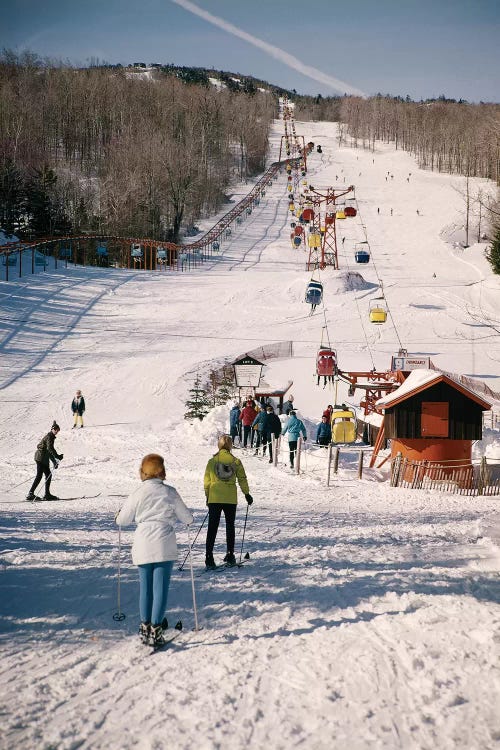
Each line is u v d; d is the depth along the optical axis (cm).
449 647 531
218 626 605
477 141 16100
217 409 3122
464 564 841
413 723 408
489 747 377
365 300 6619
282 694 454
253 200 15462
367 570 805
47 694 456
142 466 607
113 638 576
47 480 1616
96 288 6819
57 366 4419
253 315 6050
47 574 775
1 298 5994
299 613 637
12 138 11769
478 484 1777
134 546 573
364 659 512
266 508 1425
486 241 11400
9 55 16138
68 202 10500
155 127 15288
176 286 7188
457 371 4475
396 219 13500
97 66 19062
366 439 2995
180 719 419
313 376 4228
